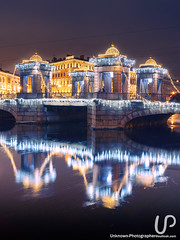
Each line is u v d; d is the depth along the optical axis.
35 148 21.80
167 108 31.89
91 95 34.59
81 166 16.05
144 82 43.03
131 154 19.67
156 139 27.53
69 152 20.23
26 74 39.84
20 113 39.91
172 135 31.12
